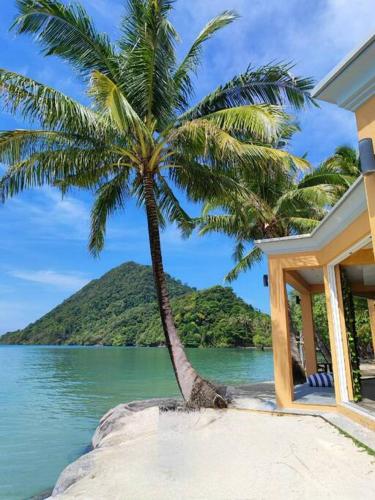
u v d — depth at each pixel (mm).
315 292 12977
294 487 4008
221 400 8648
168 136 9086
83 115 7922
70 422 12227
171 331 9344
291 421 7035
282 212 14078
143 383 22312
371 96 3771
